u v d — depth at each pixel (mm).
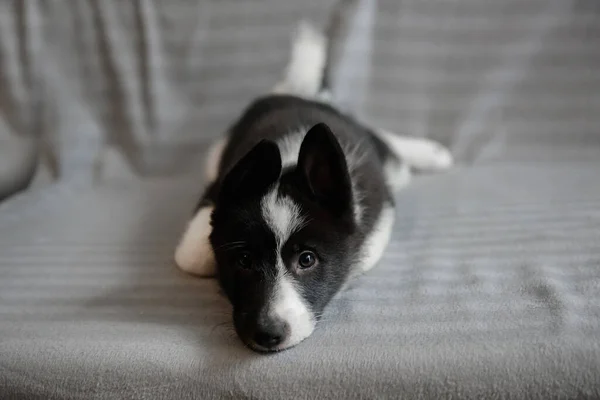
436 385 560
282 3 943
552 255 690
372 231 696
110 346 599
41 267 733
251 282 612
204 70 969
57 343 607
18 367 593
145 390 580
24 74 959
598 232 719
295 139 717
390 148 864
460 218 784
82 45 962
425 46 942
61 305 670
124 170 975
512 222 761
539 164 920
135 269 726
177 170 982
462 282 662
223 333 617
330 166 629
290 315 590
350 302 648
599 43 905
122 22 954
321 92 922
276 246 615
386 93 966
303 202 630
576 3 896
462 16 925
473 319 606
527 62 925
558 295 621
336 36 944
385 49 951
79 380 584
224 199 642
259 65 964
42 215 856
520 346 569
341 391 566
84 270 727
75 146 962
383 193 737
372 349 580
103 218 844
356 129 813
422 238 750
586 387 553
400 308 632
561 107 930
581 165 902
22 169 939
